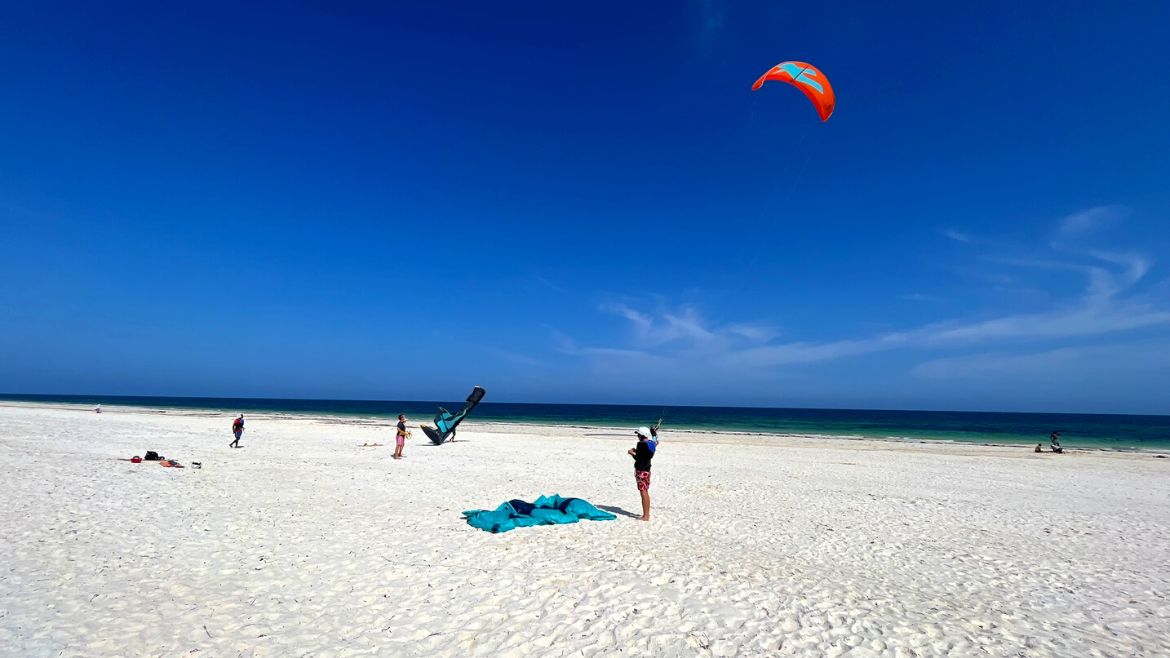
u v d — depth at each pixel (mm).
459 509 10547
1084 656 5066
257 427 32531
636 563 7277
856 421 75000
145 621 5219
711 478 16016
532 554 7605
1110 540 9688
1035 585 7176
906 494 14023
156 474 13133
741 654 4836
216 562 6984
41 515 8742
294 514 9672
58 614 5270
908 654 4941
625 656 4766
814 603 6078
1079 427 64250
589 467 17953
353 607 5715
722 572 7035
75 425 29094
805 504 12406
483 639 5043
